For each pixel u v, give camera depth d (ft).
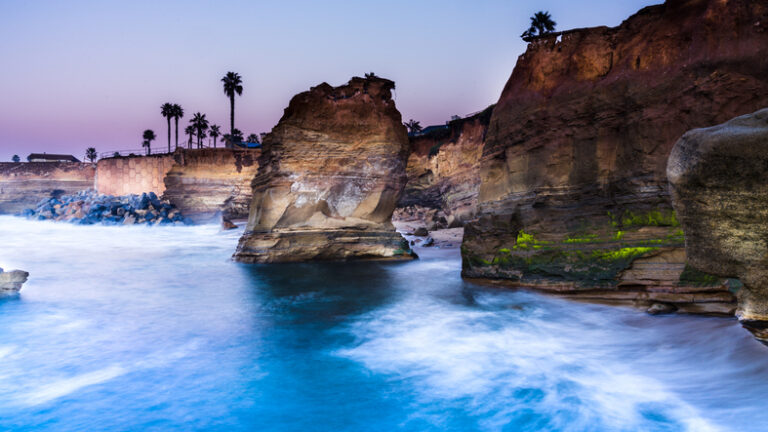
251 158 155.94
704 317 25.26
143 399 18.70
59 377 20.93
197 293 39.34
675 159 16.15
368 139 58.29
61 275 49.55
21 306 34.58
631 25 32.94
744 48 26.94
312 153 56.13
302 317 31.19
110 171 197.67
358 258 57.21
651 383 19.11
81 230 116.88
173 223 131.54
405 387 19.74
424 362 22.59
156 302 35.91
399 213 131.75
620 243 29.27
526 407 17.65
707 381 18.83
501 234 37.91
